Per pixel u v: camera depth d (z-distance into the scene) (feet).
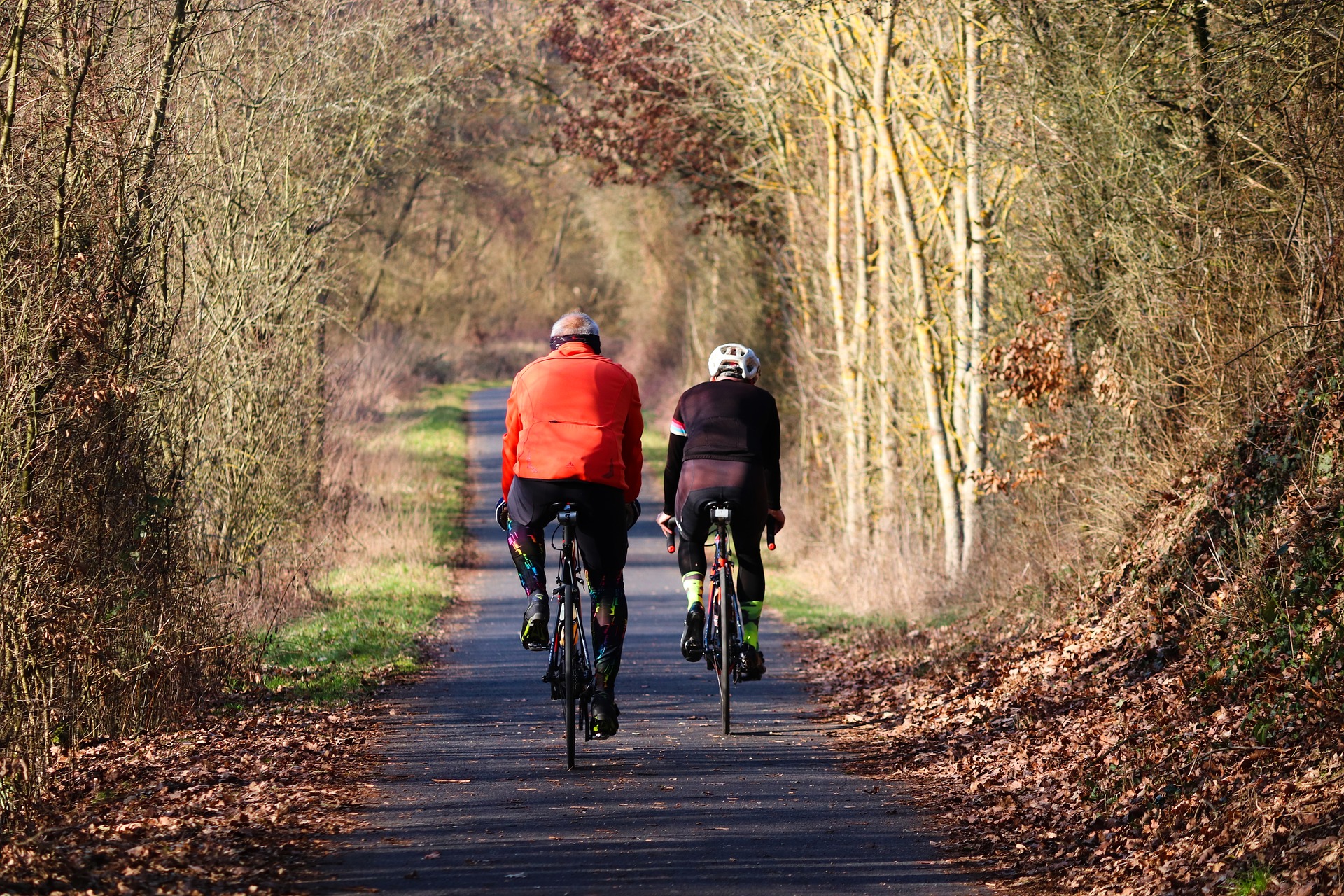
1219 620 50.72
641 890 35.40
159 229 58.75
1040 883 36.40
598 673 47.93
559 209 440.04
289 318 98.84
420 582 108.68
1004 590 79.00
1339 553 46.83
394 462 179.93
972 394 97.55
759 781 47.42
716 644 56.39
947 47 97.25
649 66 149.48
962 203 97.35
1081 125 78.07
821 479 145.18
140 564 54.60
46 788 43.88
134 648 53.06
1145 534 63.93
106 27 53.01
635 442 47.03
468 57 114.32
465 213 321.93
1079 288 81.30
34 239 49.80
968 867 38.01
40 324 48.08
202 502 84.12
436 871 36.65
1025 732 50.14
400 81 104.37
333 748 51.34
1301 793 35.14
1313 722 39.17
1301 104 63.46
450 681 68.95
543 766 49.34
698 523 52.70
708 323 220.43
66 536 49.08
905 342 112.47
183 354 63.10
